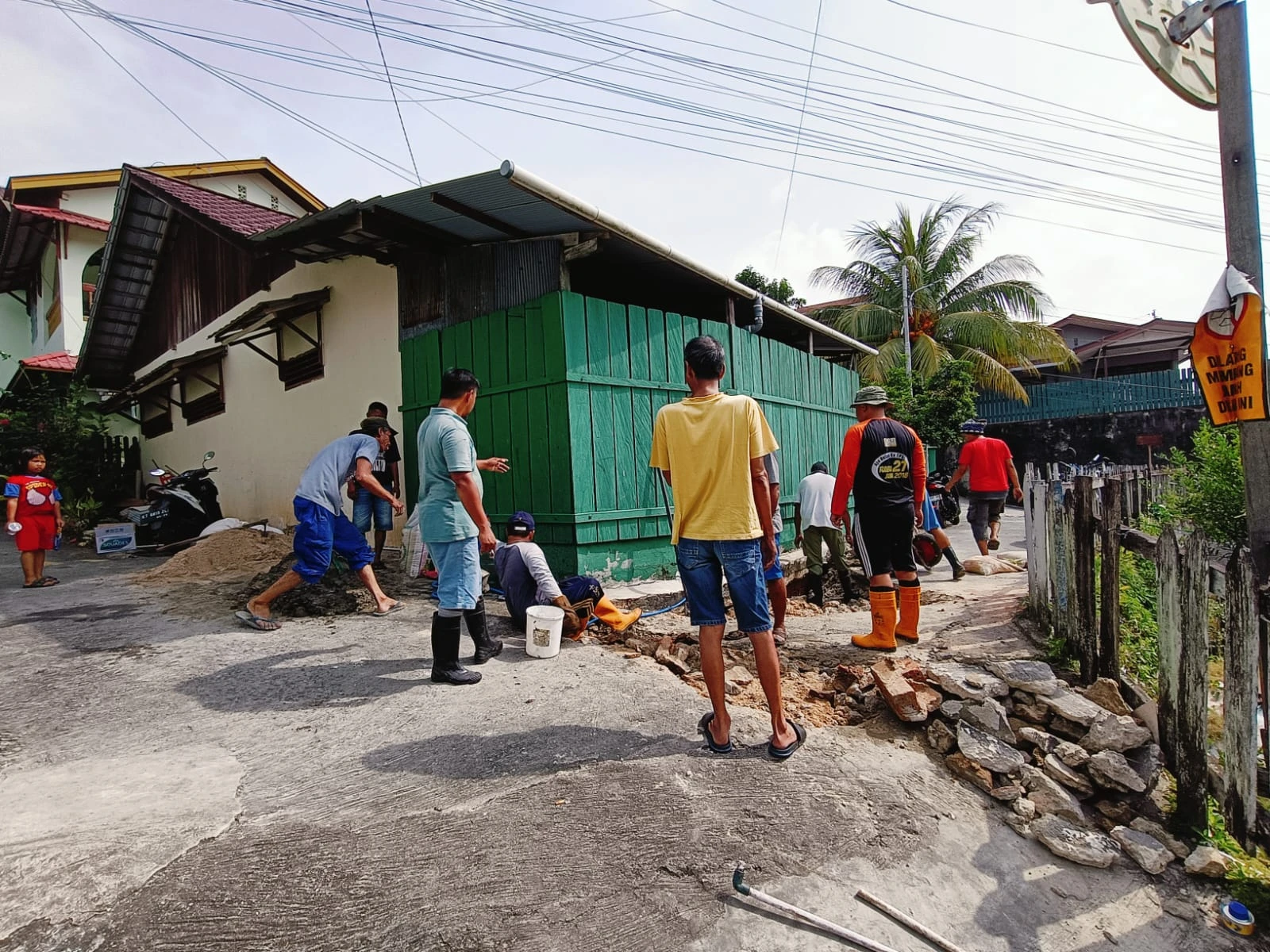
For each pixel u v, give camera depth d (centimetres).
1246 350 377
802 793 281
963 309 2184
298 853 229
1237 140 394
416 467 714
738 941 210
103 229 1658
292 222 638
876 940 218
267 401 982
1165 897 261
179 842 233
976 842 271
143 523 936
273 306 800
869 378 2036
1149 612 525
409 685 377
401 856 231
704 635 308
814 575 636
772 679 304
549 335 573
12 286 1952
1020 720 348
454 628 377
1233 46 393
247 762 289
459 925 204
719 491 304
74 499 1251
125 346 1423
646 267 663
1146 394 2116
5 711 343
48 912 199
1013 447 2161
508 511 618
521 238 611
